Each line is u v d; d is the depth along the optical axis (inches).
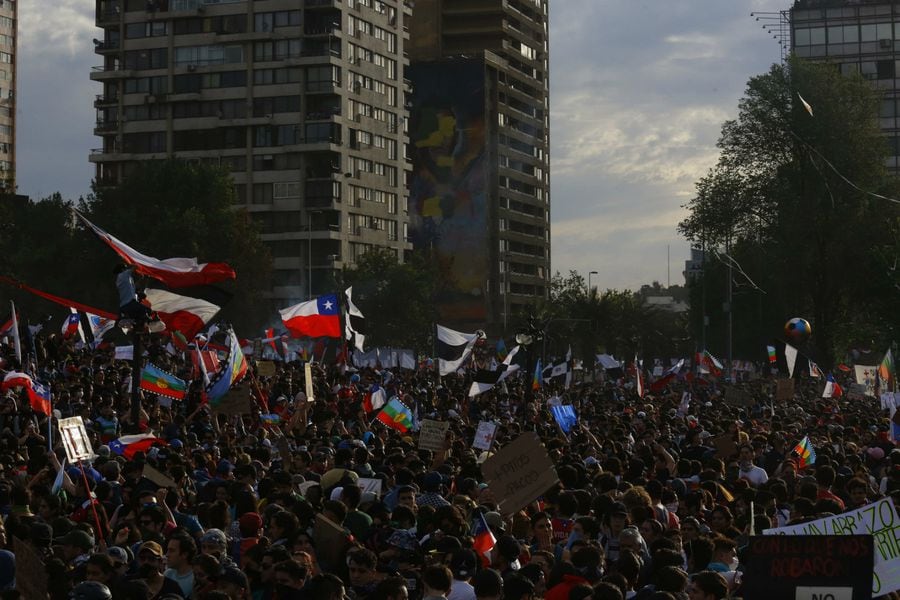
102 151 5270.7
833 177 3102.9
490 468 553.3
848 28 5403.5
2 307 3666.3
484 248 6092.5
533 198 6879.9
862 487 619.5
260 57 5088.6
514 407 1473.9
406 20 5684.1
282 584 378.9
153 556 409.4
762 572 330.6
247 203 5098.4
